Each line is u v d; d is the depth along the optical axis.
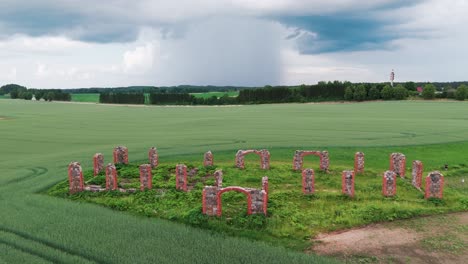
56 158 42.66
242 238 20.31
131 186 29.81
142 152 43.91
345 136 54.03
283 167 35.09
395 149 43.00
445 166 35.31
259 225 21.77
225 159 39.91
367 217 22.72
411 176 32.91
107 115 111.19
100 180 31.36
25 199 27.14
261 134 57.94
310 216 23.05
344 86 160.12
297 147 44.56
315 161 38.84
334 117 85.75
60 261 17.91
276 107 129.50
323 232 21.20
